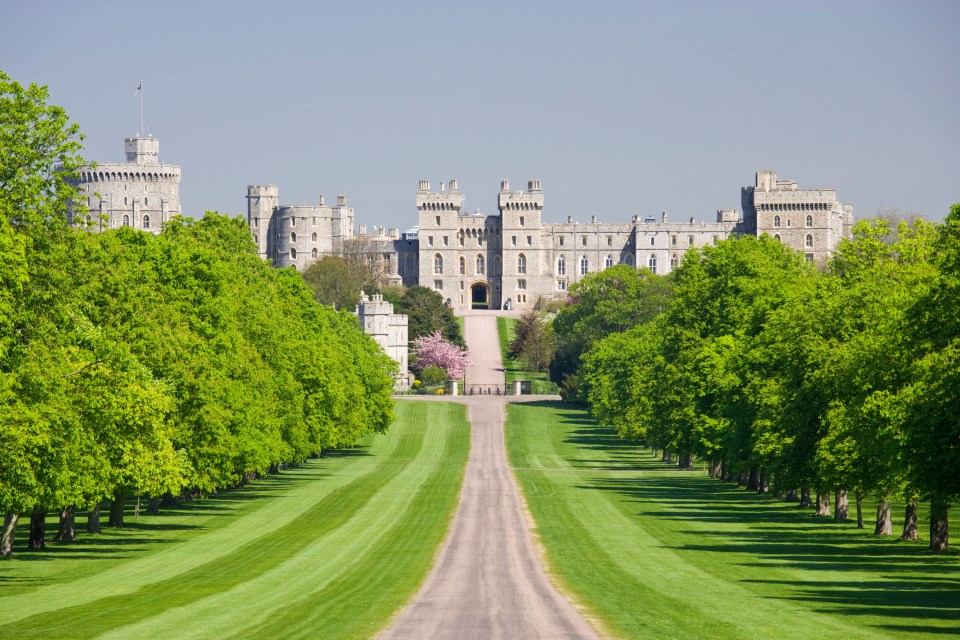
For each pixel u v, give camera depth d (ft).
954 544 243.40
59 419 187.73
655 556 217.77
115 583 180.75
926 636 137.80
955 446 179.01
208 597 165.17
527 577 187.32
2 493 181.88
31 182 196.75
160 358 254.68
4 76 200.95
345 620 145.38
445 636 134.10
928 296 191.21
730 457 332.60
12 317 183.73
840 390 249.34
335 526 271.28
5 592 171.53
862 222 303.48
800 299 296.71
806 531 264.72
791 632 138.82
